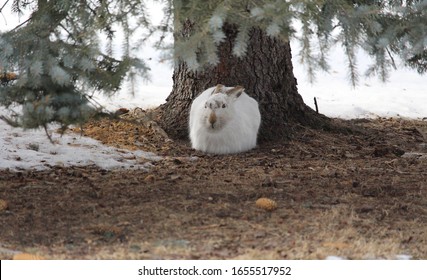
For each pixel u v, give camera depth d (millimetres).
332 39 10070
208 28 9289
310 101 20391
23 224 10141
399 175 13406
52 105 10359
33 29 10516
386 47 10094
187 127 16484
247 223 10133
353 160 14852
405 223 10469
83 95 10656
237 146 15266
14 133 14961
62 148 14422
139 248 9055
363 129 17766
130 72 10250
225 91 15375
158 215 10500
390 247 9234
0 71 10742
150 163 14148
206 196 11539
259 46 16438
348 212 10828
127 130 16297
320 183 12570
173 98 17016
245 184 12398
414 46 9797
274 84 16688
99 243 9359
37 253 8875
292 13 9203
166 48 9422
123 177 12805
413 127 18547
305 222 10227
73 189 11898
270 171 13516
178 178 12773
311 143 16125
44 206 10969
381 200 11602
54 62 10125
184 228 9914
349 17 9672
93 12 10852
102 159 13984
